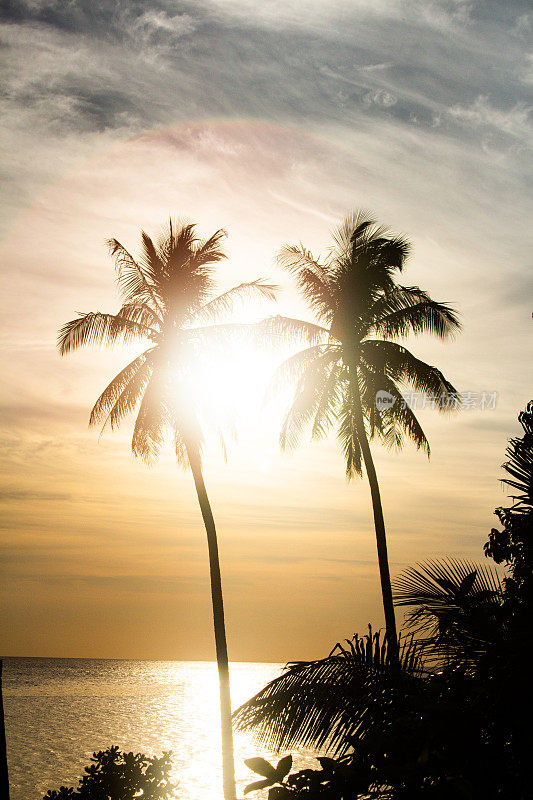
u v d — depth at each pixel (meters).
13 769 45.19
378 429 28.59
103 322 28.06
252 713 8.23
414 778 6.27
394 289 28.14
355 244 28.59
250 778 43.19
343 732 7.66
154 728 72.25
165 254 29.16
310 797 5.84
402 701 7.55
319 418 28.53
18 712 87.38
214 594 27.64
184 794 37.72
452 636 7.47
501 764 6.60
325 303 28.20
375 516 26.69
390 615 25.30
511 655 6.86
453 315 27.23
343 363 28.19
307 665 8.34
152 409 27.69
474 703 6.82
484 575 7.81
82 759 50.16
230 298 28.91
